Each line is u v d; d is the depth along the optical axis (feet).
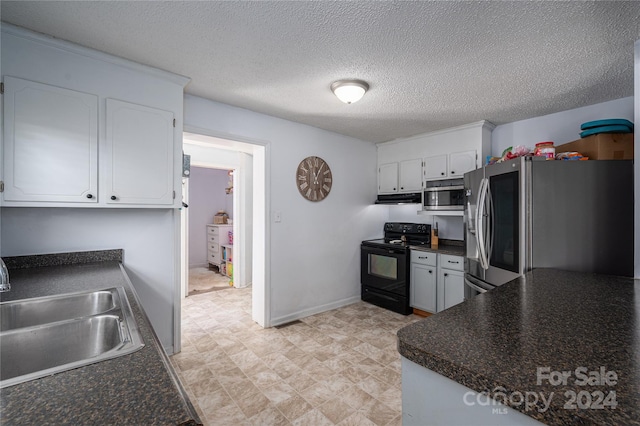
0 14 4.85
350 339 9.06
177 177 7.07
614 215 5.99
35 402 1.95
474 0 4.47
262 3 4.58
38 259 6.15
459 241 12.01
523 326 2.87
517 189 6.14
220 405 6.04
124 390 2.10
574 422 1.65
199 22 5.06
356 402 6.13
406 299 11.20
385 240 13.21
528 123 10.07
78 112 5.82
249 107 9.08
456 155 10.94
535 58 6.18
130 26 5.18
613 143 6.86
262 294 10.06
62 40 5.59
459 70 6.70
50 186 5.55
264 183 9.87
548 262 5.98
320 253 11.50
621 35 5.33
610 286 4.49
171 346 7.95
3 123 5.13
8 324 4.03
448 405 2.32
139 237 7.36
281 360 7.80
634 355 2.26
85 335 3.58
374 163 13.75
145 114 6.61
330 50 5.91
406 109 9.20
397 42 5.62
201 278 17.44
